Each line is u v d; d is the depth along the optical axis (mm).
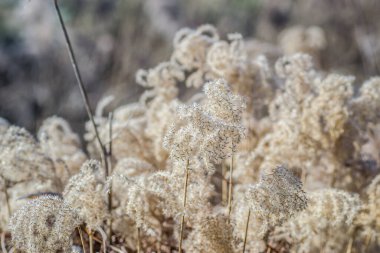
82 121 3217
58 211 1200
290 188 1210
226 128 1197
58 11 1531
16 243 1219
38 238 1190
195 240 1313
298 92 1579
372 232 1456
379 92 1552
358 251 1583
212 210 1396
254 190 1213
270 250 1448
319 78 1606
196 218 1315
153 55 3873
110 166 1561
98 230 1480
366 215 1440
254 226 1311
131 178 1320
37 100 3504
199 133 1190
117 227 1468
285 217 1233
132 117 1804
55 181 1532
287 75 1606
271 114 1623
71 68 3895
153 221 1438
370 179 1612
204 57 1681
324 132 1545
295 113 1548
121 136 1682
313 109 1536
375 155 1710
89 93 3645
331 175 1641
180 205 1299
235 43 1612
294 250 1428
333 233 1522
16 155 1461
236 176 1545
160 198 1423
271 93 1633
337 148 1566
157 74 1695
